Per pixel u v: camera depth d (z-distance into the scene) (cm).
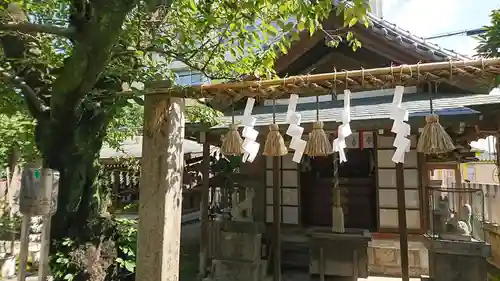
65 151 382
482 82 259
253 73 394
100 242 400
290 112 257
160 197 265
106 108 412
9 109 484
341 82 234
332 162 777
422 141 233
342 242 543
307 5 297
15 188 857
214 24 362
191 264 731
